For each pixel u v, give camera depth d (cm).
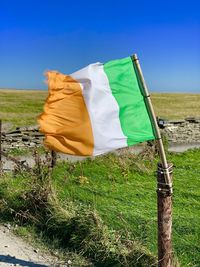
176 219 561
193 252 468
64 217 523
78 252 477
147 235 500
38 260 462
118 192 691
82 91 365
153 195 682
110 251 455
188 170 888
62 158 986
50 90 374
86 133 363
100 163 859
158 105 2930
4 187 648
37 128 1135
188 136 1380
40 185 583
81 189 694
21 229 539
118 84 370
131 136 368
